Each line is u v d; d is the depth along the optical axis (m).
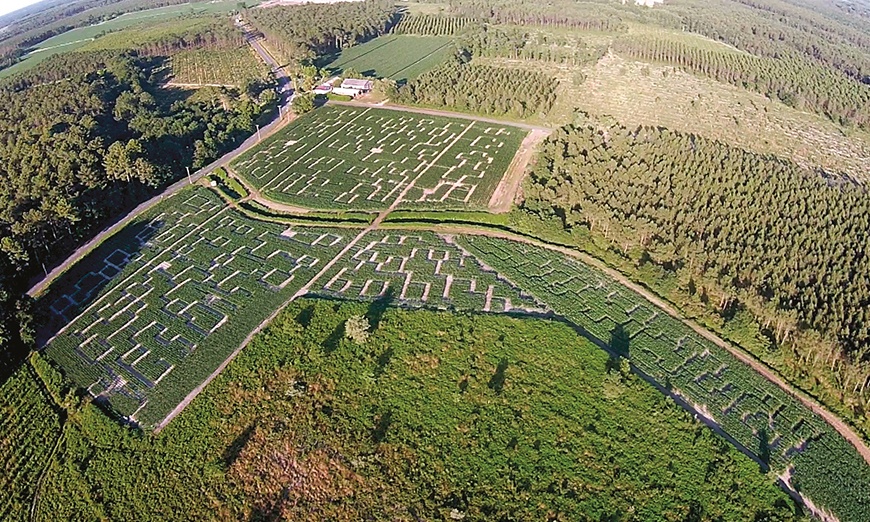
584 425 63.12
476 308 80.81
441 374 69.69
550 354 71.69
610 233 92.56
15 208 99.19
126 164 112.31
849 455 61.41
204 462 61.31
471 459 60.09
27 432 66.81
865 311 72.81
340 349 73.81
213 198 114.31
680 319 78.81
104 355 76.25
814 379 69.62
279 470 60.12
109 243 100.31
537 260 90.94
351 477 58.94
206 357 75.00
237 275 90.69
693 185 102.00
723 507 55.56
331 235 100.31
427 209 106.19
